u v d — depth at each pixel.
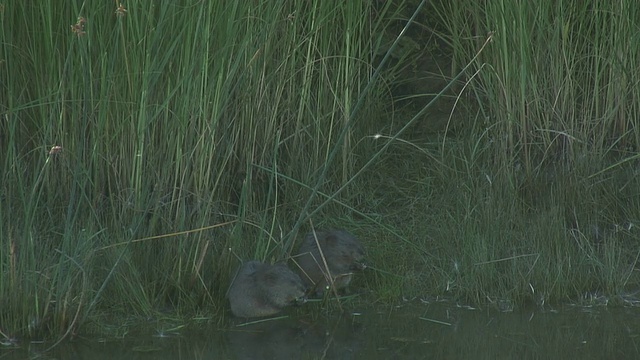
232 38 13.59
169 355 11.36
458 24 17.33
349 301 13.43
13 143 13.34
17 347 11.55
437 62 18.31
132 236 12.35
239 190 14.79
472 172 15.67
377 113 17.22
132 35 13.13
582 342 11.84
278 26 15.11
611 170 15.80
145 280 13.02
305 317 12.84
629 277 14.02
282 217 14.90
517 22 15.58
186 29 13.28
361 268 13.40
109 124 13.58
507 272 13.79
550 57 15.86
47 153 13.64
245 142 14.74
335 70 15.93
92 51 13.46
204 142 13.32
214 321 12.62
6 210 13.03
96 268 12.89
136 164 13.37
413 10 18.41
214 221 13.73
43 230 13.24
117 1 12.77
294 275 12.80
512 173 15.48
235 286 12.76
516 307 13.28
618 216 15.38
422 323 12.62
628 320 12.72
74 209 13.60
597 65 15.84
